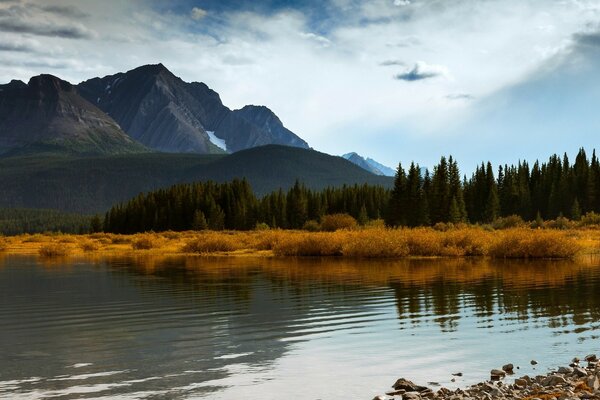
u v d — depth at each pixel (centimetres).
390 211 9325
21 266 3372
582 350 1207
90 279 2597
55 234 9425
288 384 991
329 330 1423
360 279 2462
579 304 1758
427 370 1076
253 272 2847
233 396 929
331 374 1049
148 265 3388
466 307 1723
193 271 2953
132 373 1059
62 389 962
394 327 1451
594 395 858
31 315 1670
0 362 1139
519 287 2147
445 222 9144
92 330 1446
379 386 980
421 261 3484
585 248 4306
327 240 4119
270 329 1441
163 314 1662
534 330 1402
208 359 1156
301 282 2381
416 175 9231
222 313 1666
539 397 865
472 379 1016
